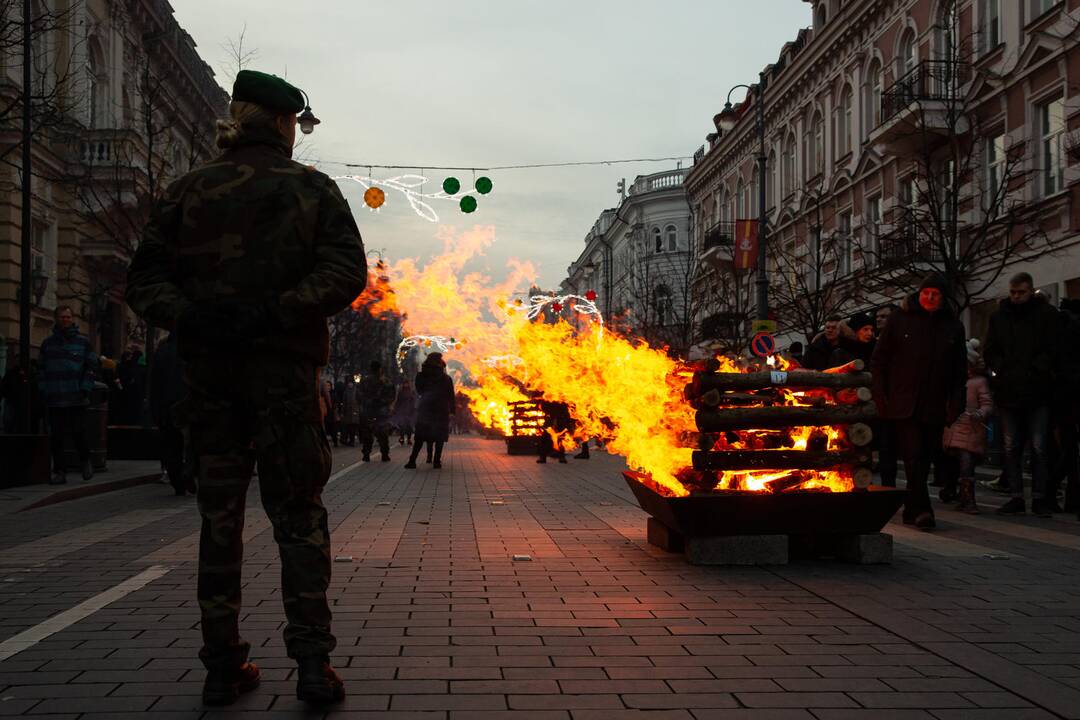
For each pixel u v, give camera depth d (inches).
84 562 255.9
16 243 993.5
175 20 1434.5
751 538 248.8
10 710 130.3
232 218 135.9
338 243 137.3
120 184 1072.2
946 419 325.7
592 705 133.3
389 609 194.5
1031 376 367.2
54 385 486.6
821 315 1080.2
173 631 176.2
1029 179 854.5
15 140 964.0
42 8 835.4
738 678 146.9
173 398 447.8
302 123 852.0
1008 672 149.9
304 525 135.0
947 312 326.0
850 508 250.1
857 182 1247.5
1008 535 310.3
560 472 646.5
